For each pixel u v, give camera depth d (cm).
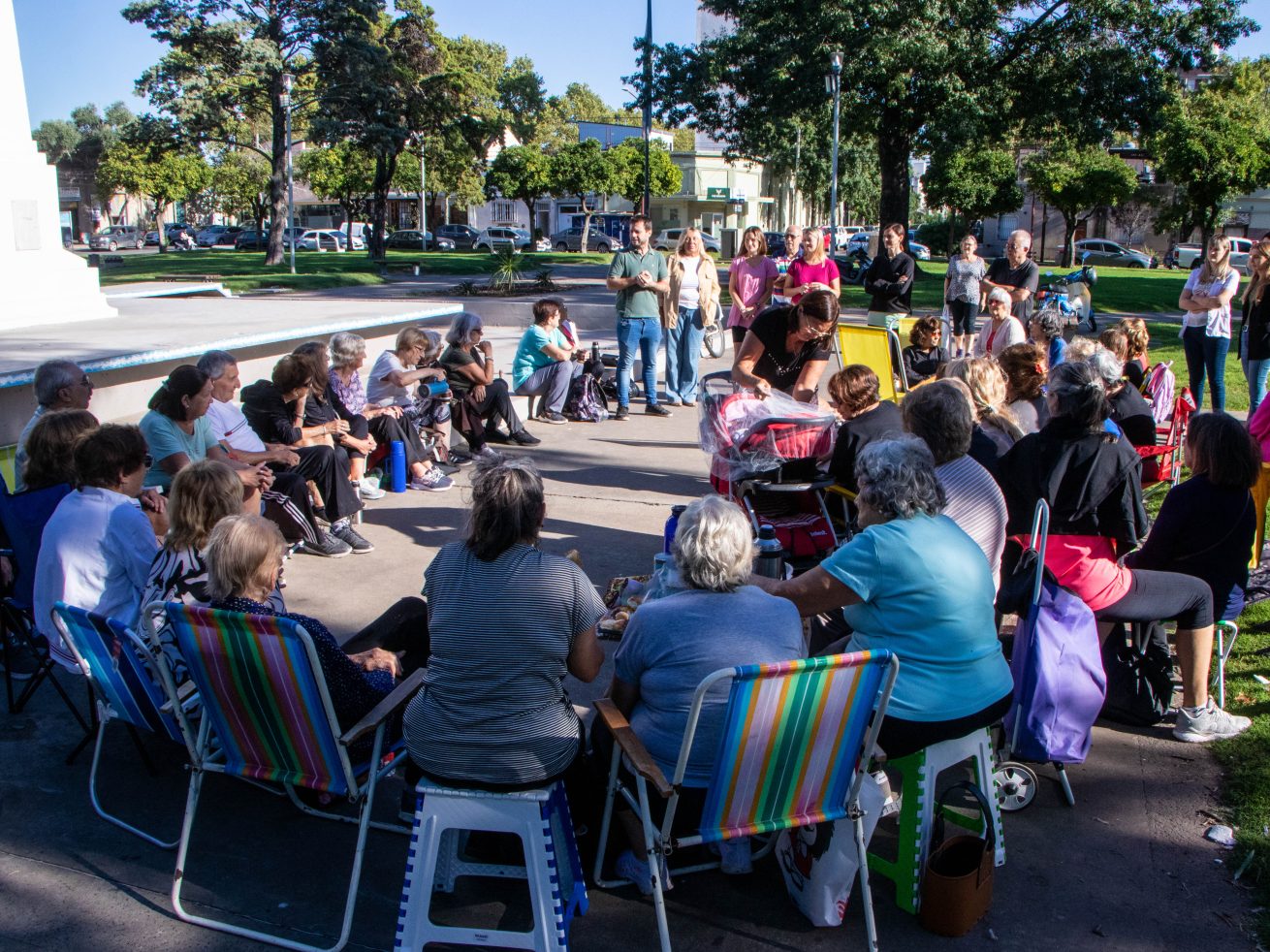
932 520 321
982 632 317
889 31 2400
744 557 302
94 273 1022
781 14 2481
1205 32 2558
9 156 931
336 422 667
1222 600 423
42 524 414
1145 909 314
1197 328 945
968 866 311
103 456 394
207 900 314
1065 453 401
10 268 930
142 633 370
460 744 285
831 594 320
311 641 281
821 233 977
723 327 1514
